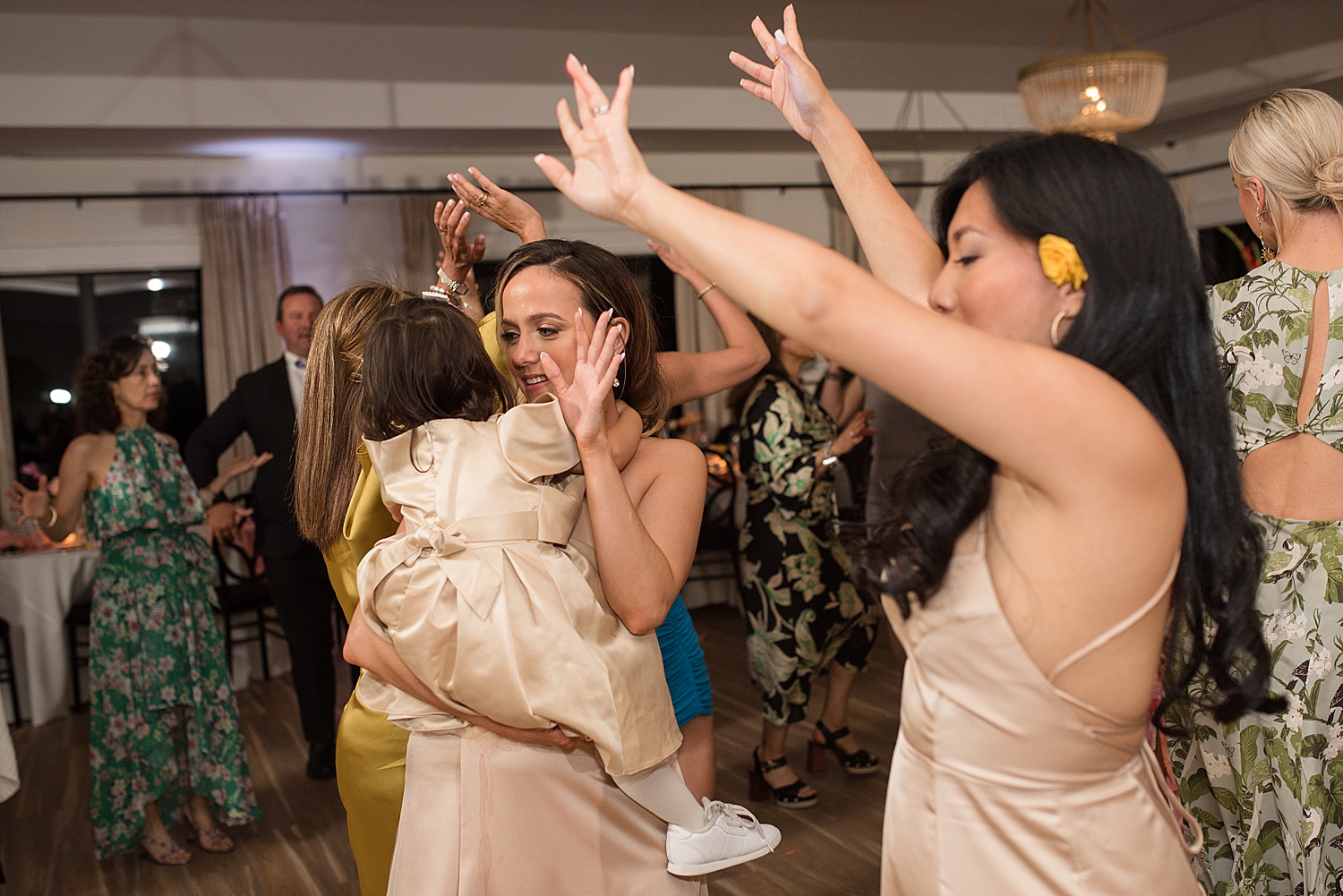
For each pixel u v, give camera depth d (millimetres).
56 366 6488
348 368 1670
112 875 3186
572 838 1386
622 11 6039
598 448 1334
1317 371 1765
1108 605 875
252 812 3355
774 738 3361
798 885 2816
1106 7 6527
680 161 7492
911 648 1002
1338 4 6230
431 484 1371
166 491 3365
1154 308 889
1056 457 827
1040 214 876
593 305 1568
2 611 4910
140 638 3227
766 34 1264
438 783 1396
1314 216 1796
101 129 5578
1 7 5320
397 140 6305
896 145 7484
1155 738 1852
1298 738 1741
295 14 5715
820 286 804
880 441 3328
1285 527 1782
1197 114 7188
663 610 1379
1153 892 950
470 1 5684
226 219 6457
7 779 3088
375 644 1429
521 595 1322
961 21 6668
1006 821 945
